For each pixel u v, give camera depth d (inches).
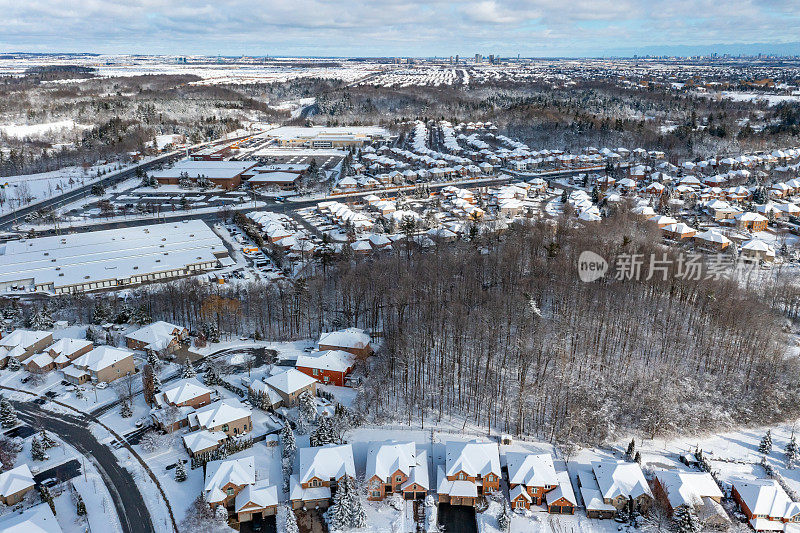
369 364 5438.0
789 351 5413.4
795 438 4426.7
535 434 4495.6
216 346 5895.7
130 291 7263.8
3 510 3661.4
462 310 5561.0
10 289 7342.5
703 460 4138.8
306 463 3929.6
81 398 4982.8
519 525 3651.6
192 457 4205.2
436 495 3895.2
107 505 3769.7
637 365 5177.2
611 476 3841.0
